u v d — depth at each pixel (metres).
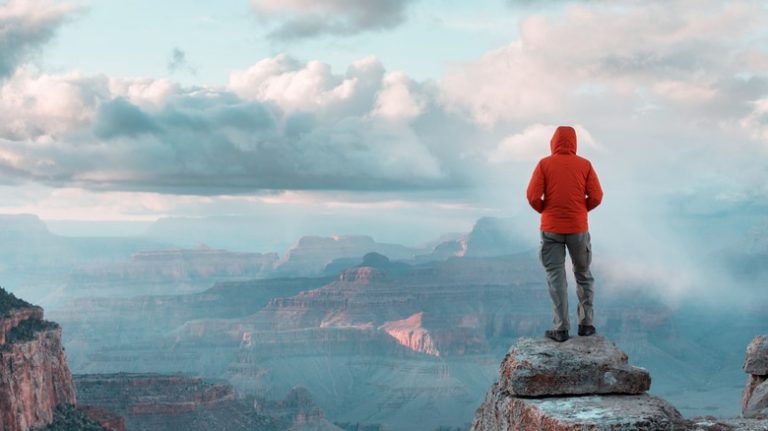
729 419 18.19
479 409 20.95
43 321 132.38
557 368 19.12
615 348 19.78
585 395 19.09
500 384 20.17
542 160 20.77
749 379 24.55
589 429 17.55
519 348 19.95
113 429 131.62
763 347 23.88
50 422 119.62
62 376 128.50
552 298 20.58
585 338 20.17
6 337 117.94
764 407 22.59
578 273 20.69
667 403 18.75
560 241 20.58
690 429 17.52
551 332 20.47
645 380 19.09
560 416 18.03
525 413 18.78
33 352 119.25
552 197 20.55
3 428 108.94
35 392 117.38
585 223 20.56
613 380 19.08
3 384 110.62
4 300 126.25
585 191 20.77
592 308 20.67
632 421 17.58
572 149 20.86
